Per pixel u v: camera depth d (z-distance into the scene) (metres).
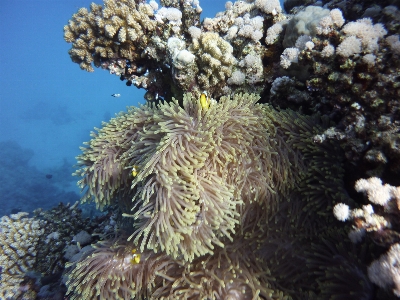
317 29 0.57
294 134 0.63
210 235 0.57
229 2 0.91
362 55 0.50
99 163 0.70
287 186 0.61
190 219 0.53
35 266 1.05
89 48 0.85
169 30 0.81
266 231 0.63
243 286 0.60
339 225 0.58
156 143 0.62
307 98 0.70
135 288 0.63
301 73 0.71
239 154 0.61
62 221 1.17
